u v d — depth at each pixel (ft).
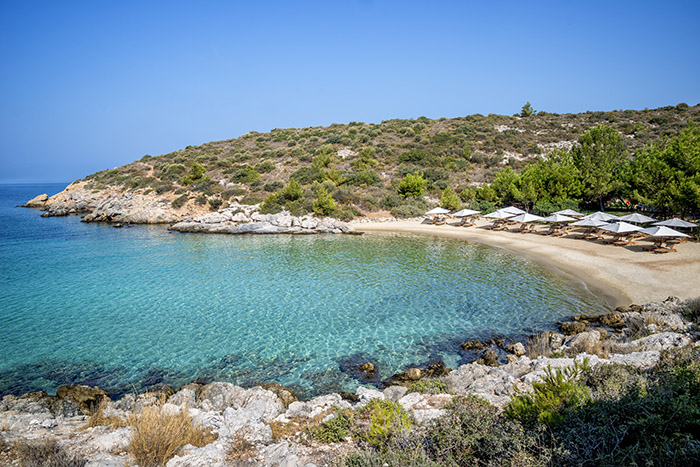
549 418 21.53
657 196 107.24
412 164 232.53
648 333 48.16
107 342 52.29
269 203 176.04
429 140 271.28
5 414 31.73
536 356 44.14
